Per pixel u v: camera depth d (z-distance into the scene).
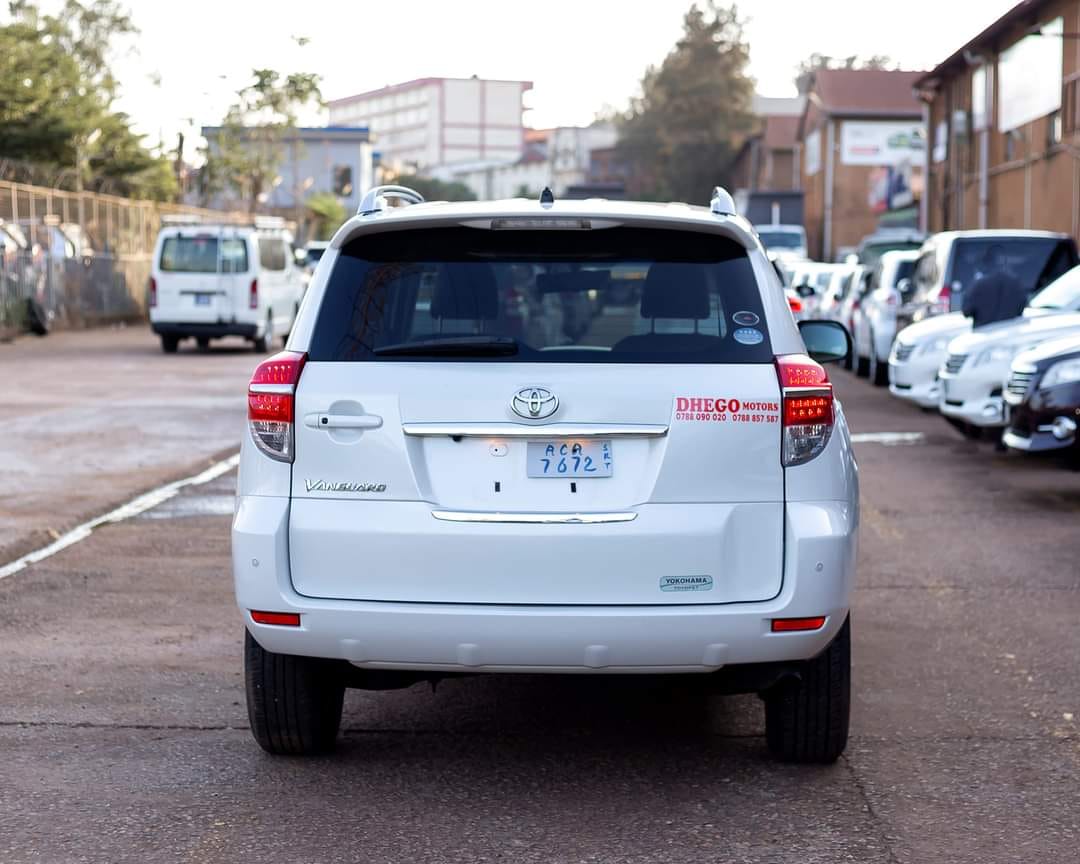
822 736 6.18
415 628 5.55
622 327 5.70
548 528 5.53
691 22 134.25
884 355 26.34
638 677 7.80
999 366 16.69
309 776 6.19
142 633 8.65
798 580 5.55
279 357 5.75
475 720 7.04
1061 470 15.59
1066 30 43.03
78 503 13.28
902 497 13.82
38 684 7.55
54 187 58.75
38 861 5.25
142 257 52.19
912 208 87.38
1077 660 8.03
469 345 5.63
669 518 5.54
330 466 5.64
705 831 5.54
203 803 5.86
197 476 15.35
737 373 5.62
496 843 5.42
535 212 5.70
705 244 5.84
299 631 5.63
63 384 26.02
